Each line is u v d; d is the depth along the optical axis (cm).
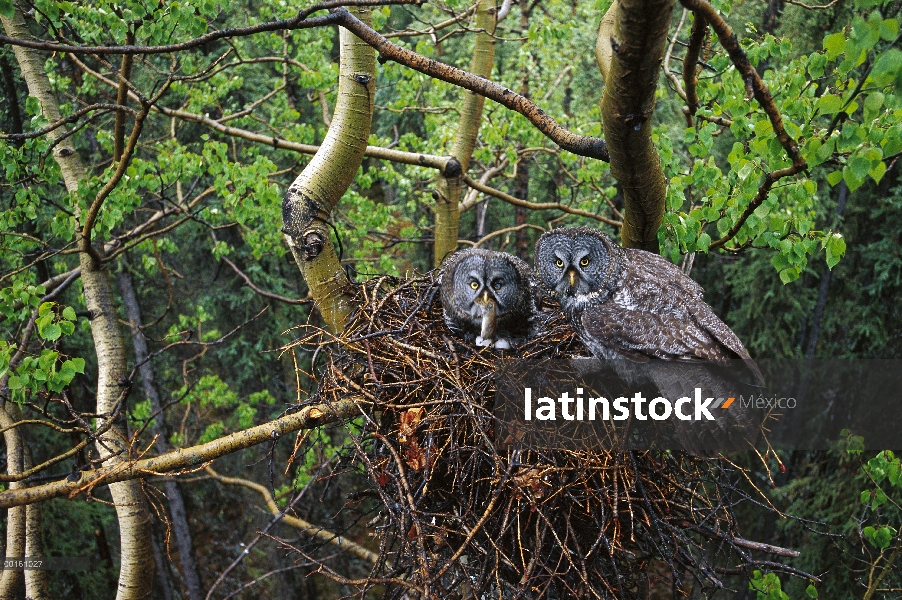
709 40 649
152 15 631
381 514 473
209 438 1307
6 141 703
